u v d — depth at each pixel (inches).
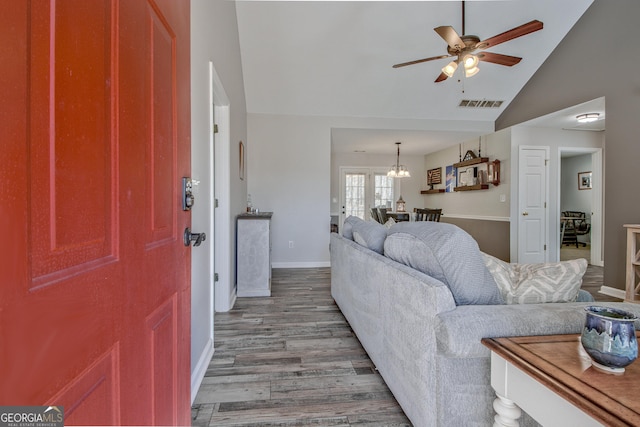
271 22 146.3
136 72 28.8
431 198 303.6
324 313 116.3
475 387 43.4
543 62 173.3
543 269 52.1
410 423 57.1
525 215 204.5
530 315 41.4
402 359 55.1
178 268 40.1
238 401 63.6
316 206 204.2
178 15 40.3
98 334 22.7
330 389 67.8
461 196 255.3
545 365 29.9
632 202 133.2
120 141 25.9
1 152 15.1
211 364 78.6
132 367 27.7
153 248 32.5
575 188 317.7
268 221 137.8
